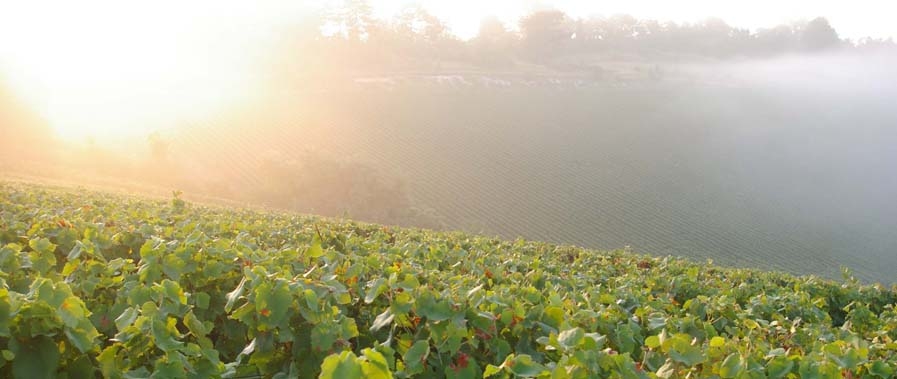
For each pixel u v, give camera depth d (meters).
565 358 3.15
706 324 4.93
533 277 7.29
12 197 12.86
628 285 8.16
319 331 3.83
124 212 11.56
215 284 5.12
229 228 9.90
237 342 4.81
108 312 4.57
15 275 5.10
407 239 13.34
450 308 3.91
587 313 4.43
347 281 4.96
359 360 2.46
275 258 5.65
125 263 5.39
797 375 3.88
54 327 3.12
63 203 13.95
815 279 12.46
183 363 3.36
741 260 55.22
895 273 54.44
